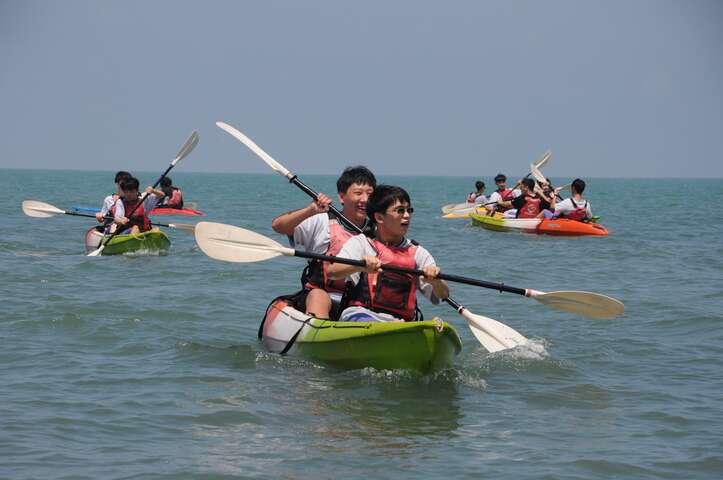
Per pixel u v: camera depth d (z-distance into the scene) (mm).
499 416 8648
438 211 51250
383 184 10453
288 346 10945
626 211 56188
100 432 7773
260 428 8023
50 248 23469
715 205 68562
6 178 144750
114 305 14156
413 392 9438
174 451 7336
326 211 11211
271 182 163875
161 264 20188
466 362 10953
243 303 15008
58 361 10344
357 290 10617
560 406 9039
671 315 14383
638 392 9625
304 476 6840
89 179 148500
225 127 13898
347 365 10297
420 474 6949
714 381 10148
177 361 10547
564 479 6906
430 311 14938
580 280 19266
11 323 12391
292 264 20922
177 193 41812
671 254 25078
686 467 7219
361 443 7688
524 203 32594
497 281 18984
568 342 12320
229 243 11141
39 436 7598
